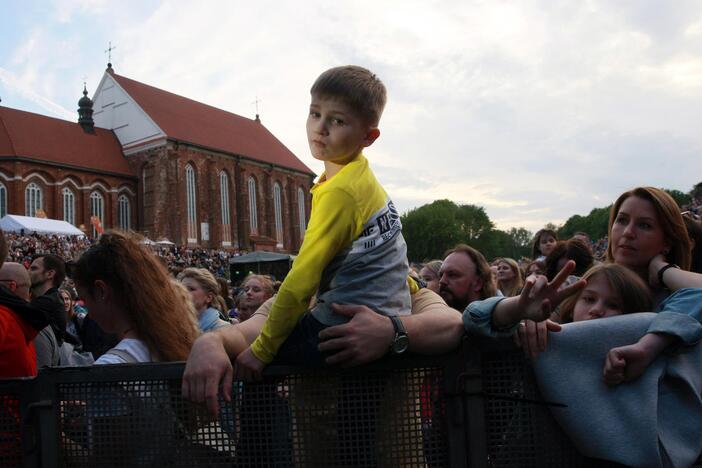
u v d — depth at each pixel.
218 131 76.44
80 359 6.67
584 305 2.94
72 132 65.00
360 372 2.45
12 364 3.08
